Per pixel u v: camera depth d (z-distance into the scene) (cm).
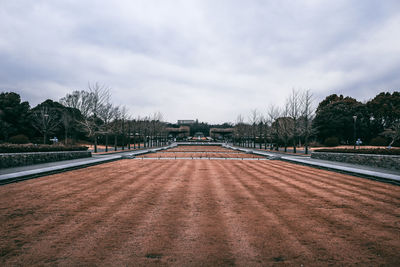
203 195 895
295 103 3856
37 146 1997
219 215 670
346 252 457
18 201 798
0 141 4691
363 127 5716
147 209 721
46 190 964
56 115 5356
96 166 1805
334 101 6806
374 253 453
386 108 5647
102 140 6569
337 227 581
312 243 496
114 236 527
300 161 2070
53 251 456
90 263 414
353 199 837
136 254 448
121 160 2336
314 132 5241
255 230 564
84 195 884
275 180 1216
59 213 678
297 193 929
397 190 979
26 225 587
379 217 651
